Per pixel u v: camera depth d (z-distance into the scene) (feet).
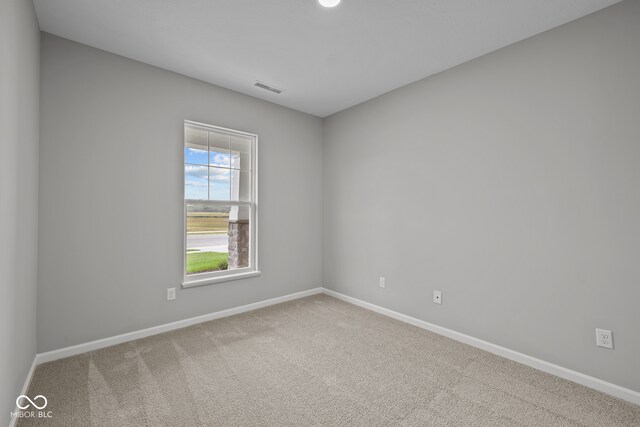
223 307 10.37
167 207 9.08
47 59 7.18
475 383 6.48
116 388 6.15
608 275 6.17
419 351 7.93
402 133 10.21
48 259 7.18
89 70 7.77
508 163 7.64
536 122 7.17
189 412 5.46
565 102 6.73
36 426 5.06
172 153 9.17
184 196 9.46
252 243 11.32
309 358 7.51
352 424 5.21
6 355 4.62
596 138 6.31
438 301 9.16
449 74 8.93
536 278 7.16
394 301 10.46
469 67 8.46
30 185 6.12
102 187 7.95
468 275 8.45
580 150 6.52
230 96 10.48
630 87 5.92
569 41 6.68
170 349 7.90
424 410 5.59
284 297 12.11
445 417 5.40
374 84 10.04
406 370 6.98
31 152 6.15
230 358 7.47
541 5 6.17
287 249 12.23
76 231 7.56
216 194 10.42
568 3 6.09
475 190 8.29
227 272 10.59
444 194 9.02
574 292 6.60
